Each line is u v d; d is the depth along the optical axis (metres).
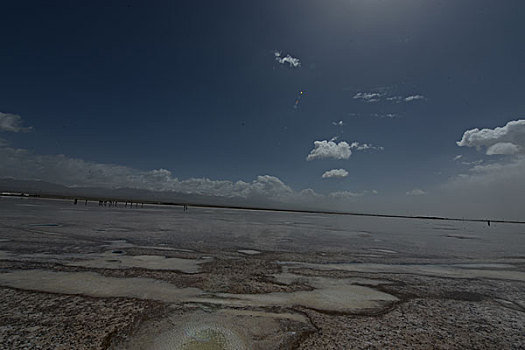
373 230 27.38
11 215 21.78
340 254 11.36
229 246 11.98
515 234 30.61
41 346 3.45
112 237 12.96
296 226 27.41
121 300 5.11
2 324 3.97
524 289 7.01
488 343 4.02
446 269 9.30
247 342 3.76
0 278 6.10
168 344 3.62
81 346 3.49
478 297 6.25
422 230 31.83
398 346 3.83
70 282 6.03
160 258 8.84
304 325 4.38
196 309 4.84
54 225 16.42
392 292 6.39
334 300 5.65
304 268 8.47
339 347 3.72
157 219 26.55
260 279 6.96
